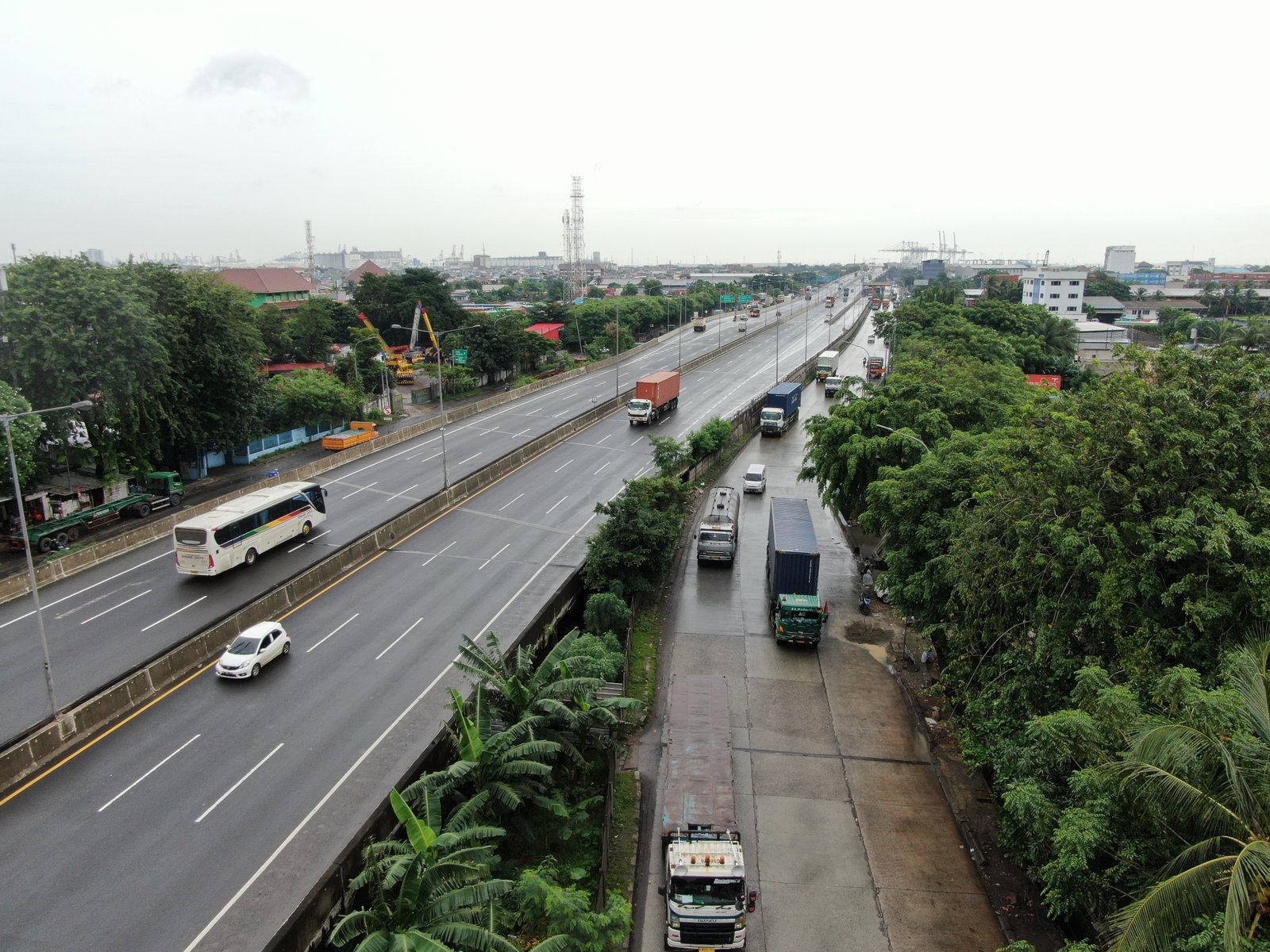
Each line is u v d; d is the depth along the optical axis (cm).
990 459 2816
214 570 3766
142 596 3659
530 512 5012
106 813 2233
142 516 5250
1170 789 1393
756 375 10631
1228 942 1104
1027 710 2209
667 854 2067
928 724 2973
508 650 3120
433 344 11981
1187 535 1942
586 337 13988
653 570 3884
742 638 3641
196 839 2133
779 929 2064
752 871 2267
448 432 7056
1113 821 1647
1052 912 1738
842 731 2936
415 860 1642
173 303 5706
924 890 2202
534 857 2253
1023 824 1855
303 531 4403
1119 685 1770
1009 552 2422
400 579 3938
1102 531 2108
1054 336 10219
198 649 3100
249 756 2503
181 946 1795
